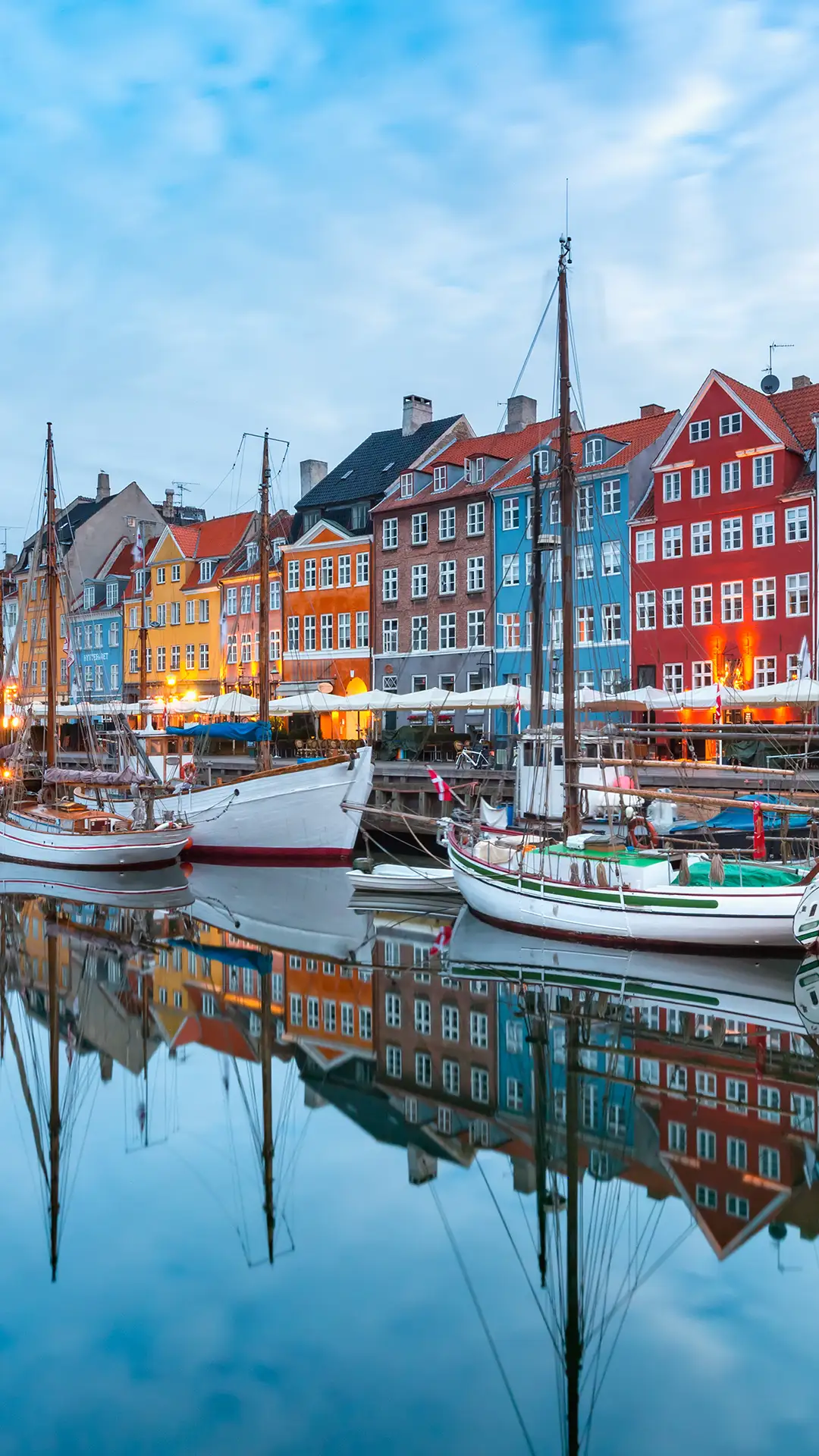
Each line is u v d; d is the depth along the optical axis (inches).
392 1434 293.3
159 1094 564.4
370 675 2272.4
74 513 3410.4
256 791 1398.9
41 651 3127.5
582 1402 298.8
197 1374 321.4
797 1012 672.4
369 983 778.2
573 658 1005.2
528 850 938.7
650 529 1830.7
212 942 929.5
